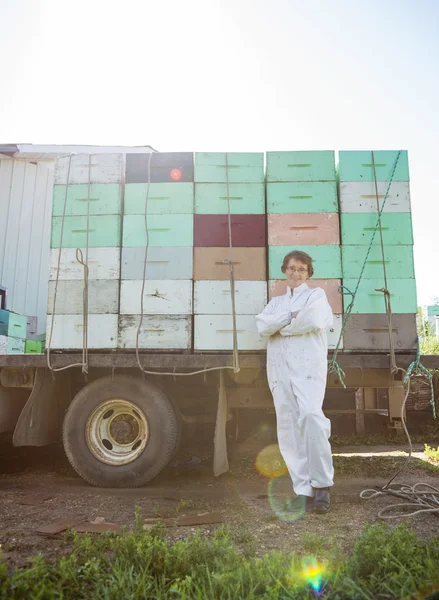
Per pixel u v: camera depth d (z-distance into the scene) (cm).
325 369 374
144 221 439
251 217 434
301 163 438
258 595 213
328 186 434
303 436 360
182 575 232
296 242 428
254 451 595
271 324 372
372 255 423
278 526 321
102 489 432
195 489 433
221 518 338
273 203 433
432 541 261
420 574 225
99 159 450
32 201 1087
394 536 258
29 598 207
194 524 326
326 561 248
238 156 443
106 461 436
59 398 482
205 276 429
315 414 352
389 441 674
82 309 434
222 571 225
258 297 424
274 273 425
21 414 447
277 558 237
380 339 414
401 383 447
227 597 211
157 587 219
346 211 429
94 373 479
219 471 429
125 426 448
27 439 446
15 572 228
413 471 493
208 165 442
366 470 496
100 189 446
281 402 375
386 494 402
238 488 437
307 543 277
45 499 396
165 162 445
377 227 427
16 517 345
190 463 549
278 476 482
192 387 488
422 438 693
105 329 429
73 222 444
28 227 1075
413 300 417
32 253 1068
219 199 438
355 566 234
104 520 337
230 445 622
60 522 328
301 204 432
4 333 614
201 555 244
